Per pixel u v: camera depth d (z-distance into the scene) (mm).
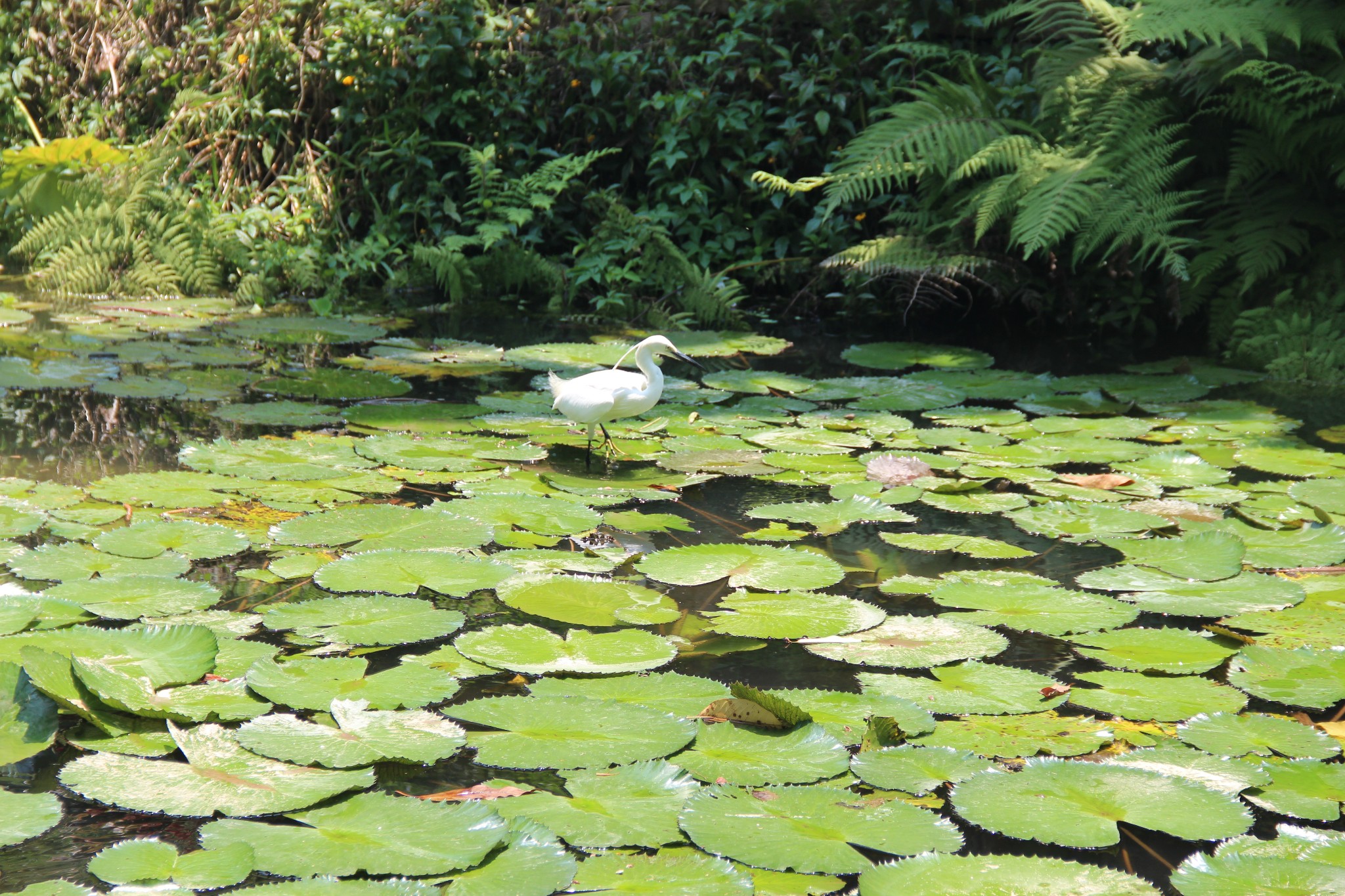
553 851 1730
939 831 1819
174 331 5941
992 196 5988
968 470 3834
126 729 2086
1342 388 5176
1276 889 1691
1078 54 6566
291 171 7926
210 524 3115
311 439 4000
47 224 7109
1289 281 5871
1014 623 2645
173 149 7598
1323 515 3365
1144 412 4730
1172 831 1824
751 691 2131
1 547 2846
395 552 2934
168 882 1624
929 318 6969
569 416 3877
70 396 4477
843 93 7332
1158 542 3193
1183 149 6250
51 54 8500
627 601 2742
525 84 7777
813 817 1853
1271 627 2662
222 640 2430
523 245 7371
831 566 2971
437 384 4992
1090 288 6570
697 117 7297
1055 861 1747
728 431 4340
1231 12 5605
